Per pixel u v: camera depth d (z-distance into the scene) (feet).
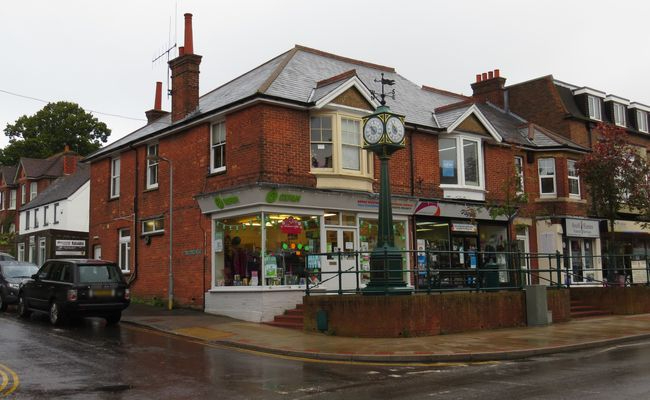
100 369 34.32
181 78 72.59
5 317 60.80
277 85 61.46
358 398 27.27
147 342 45.11
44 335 47.70
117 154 82.58
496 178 78.54
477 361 38.83
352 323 47.80
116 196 81.76
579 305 71.20
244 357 39.63
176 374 33.24
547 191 85.05
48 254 97.25
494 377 32.35
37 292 57.36
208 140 65.10
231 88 73.82
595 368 34.76
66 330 51.01
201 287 63.98
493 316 53.67
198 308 64.03
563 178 84.38
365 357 38.63
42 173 157.48
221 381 31.40
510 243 76.89
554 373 33.30
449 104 81.25
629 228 92.48
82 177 132.87
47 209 135.03
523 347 41.91
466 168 74.84
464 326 51.03
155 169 75.31
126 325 55.16
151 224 73.97
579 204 85.76
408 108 74.02
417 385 30.27
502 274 77.36
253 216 58.65
